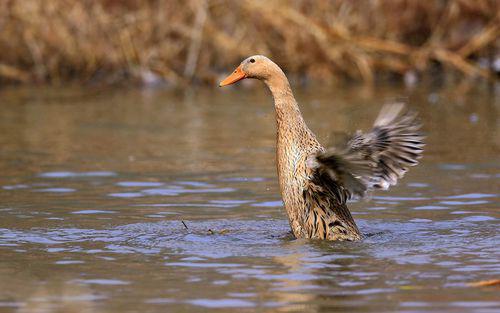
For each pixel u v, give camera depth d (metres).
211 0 28.83
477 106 22.25
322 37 28.39
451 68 29.48
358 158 9.88
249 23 28.64
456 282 8.47
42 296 8.16
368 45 28.75
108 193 13.19
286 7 28.42
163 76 28.31
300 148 10.84
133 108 22.83
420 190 13.23
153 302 7.96
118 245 10.15
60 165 15.43
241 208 12.22
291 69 28.75
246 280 8.62
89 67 28.61
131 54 28.39
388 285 8.40
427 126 19.30
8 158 16.12
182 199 12.79
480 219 11.38
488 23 29.97
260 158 16.03
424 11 29.83
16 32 28.28
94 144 17.58
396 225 11.13
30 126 19.91
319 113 20.94
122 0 28.33
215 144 17.48
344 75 29.03
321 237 10.45
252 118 21.02
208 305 7.86
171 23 28.25
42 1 28.00
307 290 8.26
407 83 27.64
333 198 10.47
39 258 9.57
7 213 11.88
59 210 12.07
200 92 26.50
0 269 9.12
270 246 10.08
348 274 8.80
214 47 28.58
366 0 29.31
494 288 8.25
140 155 16.38
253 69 11.23
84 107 23.05
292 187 10.72
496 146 16.73
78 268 9.14
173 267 9.15
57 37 28.31
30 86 27.64
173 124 20.14
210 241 10.34
